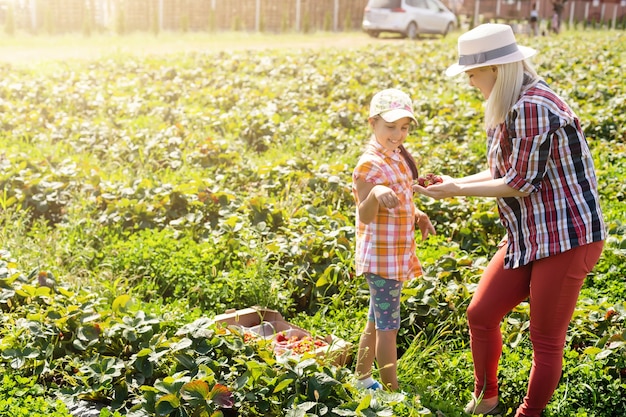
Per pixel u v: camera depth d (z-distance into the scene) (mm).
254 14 35625
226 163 9258
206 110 12023
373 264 4242
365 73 16234
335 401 4043
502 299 4168
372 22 31312
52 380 4602
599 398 4539
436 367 4883
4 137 10398
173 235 6820
